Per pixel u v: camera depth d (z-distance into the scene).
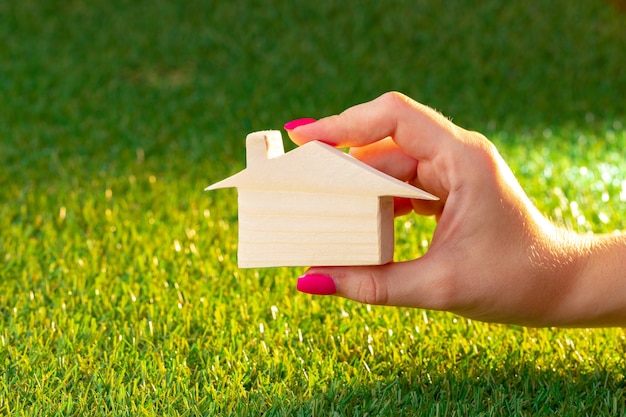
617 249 2.24
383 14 7.84
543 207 4.12
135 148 5.17
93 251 3.59
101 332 2.85
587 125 5.50
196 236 3.77
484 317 2.19
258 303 3.10
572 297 2.20
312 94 6.25
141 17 8.06
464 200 2.08
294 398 2.40
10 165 4.82
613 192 4.28
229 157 5.01
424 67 6.77
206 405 2.39
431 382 2.52
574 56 6.85
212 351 2.75
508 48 7.06
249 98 6.20
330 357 2.68
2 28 7.89
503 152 4.98
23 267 3.46
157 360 2.65
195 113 5.91
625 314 2.23
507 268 2.10
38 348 2.72
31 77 6.68
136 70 6.96
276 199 2.03
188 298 3.15
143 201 4.25
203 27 7.75
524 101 6.04
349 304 3.08
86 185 4.50
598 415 2.35
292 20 7.80
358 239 2.00
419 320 2.96
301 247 2.04
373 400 2.40
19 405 2.39
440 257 2.07
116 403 2.42
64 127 5.58
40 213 4.10
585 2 7.88
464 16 7.70
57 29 7.87
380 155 2.20
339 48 7.17
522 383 2.55
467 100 6.05
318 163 1.99
